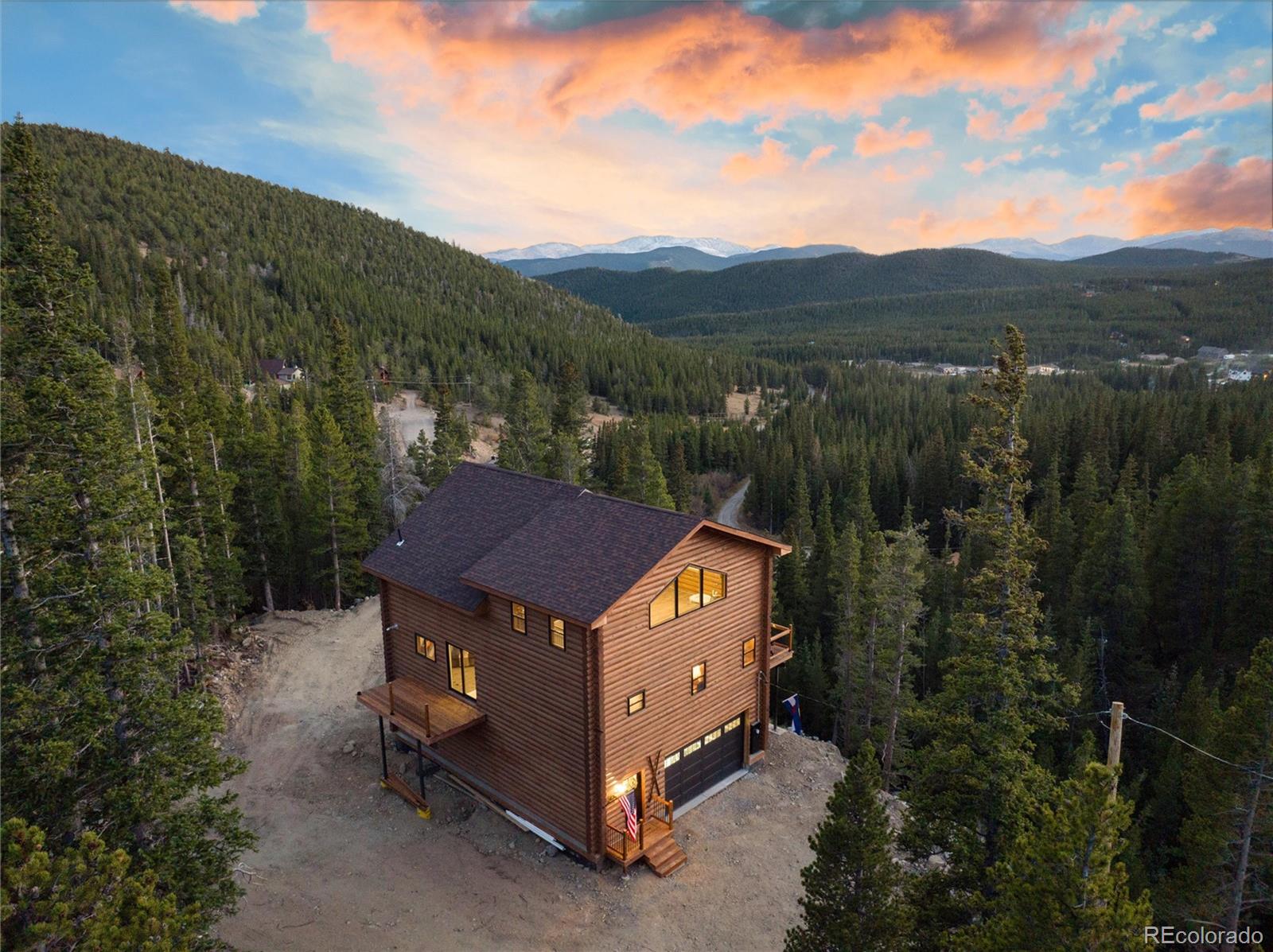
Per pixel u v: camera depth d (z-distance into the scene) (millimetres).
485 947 18828
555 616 20156
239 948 18469
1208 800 22156
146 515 18500
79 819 15695
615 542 22094
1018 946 11719
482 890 20828
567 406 74750
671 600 22562
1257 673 21078
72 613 16438
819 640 52938
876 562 43719
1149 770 37531
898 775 36031
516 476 28234
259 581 45406
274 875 21344
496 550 23828
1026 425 101562
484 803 24438
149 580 17297
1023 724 18844
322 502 44562
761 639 26500
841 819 14242
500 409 138500
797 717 32312
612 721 21031
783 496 104562
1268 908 22203
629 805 21109
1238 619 43156
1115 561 45812
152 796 15820
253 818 24031
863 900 14227
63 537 17125
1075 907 10961
